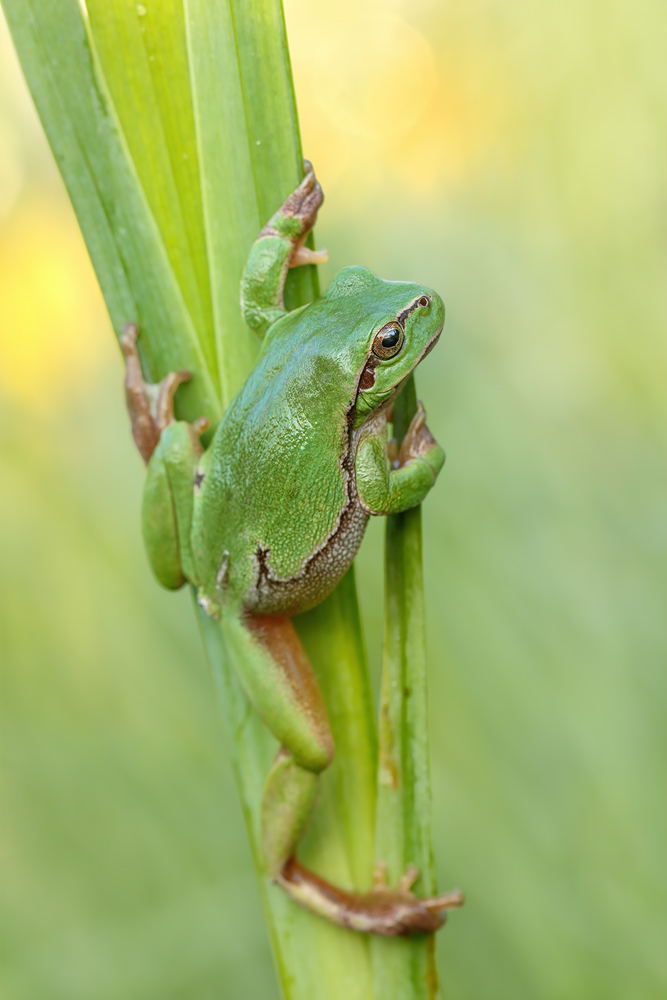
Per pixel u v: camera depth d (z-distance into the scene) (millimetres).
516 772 421
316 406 361
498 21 461
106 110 353
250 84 354
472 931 420
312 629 365
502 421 437
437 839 423
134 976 436
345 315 364
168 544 369
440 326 367
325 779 363
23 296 475
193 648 445
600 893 415
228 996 435
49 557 453
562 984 413
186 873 441
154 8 352
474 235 449
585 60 443
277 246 357
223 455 362
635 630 422
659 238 438
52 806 443
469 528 430
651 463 431
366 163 496
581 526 428
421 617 353
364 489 361
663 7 434
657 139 438
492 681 424
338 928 361
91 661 449
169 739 446
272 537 361
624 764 418
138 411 365
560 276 443
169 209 357
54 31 352
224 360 362
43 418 468
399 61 491
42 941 437
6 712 446
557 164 447
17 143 462
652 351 438
